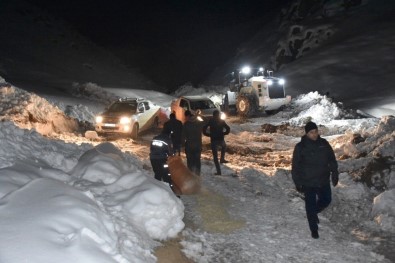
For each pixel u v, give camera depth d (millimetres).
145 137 21859
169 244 6711
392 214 8531
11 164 6871
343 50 41438
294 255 7062
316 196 8523
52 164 8039
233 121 28641
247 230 7863
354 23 46844
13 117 17531
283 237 7699
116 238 5617
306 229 8125
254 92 29750
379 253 7297
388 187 10258
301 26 49469
